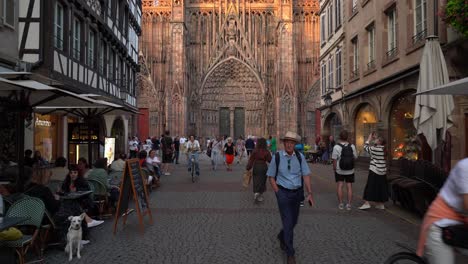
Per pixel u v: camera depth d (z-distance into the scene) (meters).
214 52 48.38
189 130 47.12
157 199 12.02
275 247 6.89
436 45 10.00
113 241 7.31
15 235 5.50
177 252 6.60
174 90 44.84
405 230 8.09
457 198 3.61
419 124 9.89
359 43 19.94
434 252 3.65
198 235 7.70
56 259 6.27
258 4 48.72
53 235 6.96
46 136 16.52
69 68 15.49
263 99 48.47
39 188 6.76
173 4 45.06
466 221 3.64
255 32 48.78
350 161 10.16
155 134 46.66
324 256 6.38
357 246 6.93
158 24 47.66
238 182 16.33
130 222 8.91
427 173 9.02
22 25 13.21
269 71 48.84
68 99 9.69
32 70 13.06
